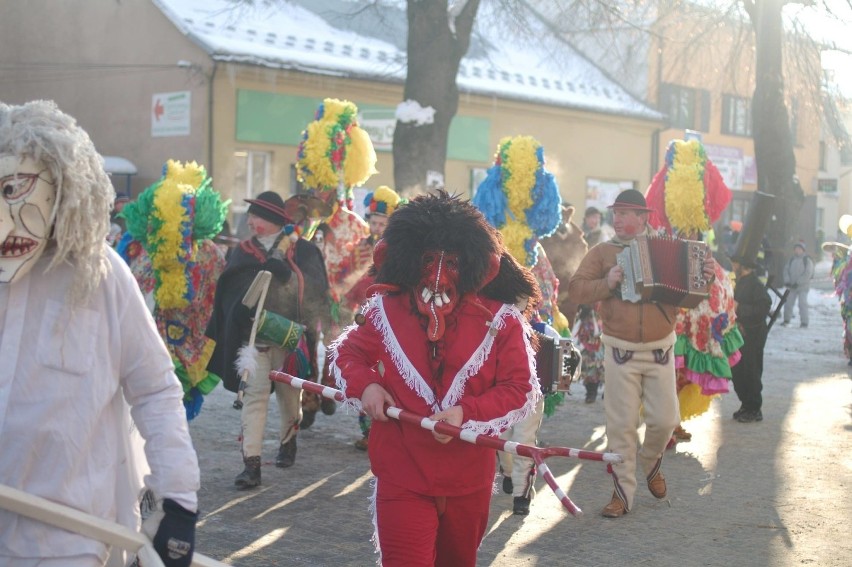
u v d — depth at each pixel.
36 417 2.42
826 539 5.83
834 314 23.12
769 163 23.75
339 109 9.10
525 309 3.80
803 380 12.28
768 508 6.48
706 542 5.76
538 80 30.91
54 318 2.46
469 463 3.56
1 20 30.00
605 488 7.01
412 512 3.54
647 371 6.21
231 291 6.79
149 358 2.59
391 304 3.66
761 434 8.95
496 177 7.28
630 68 30.89
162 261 7.07
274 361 6.84
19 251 2.42
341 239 8.80
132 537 2.45
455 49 16.22
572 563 5.36
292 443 7.35
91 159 2.48
